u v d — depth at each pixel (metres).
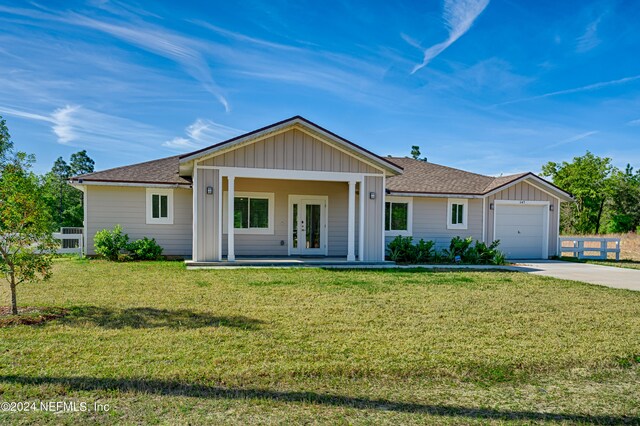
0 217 6.29
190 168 13.91
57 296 7.82
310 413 3.44
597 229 41.97
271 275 11.04
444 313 6.96
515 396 3.88
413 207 17.61
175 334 5.40
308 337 5.43
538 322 6.51
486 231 18.20
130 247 14.95
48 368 4.18
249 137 12.91
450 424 3.32
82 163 53.34
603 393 3.99
